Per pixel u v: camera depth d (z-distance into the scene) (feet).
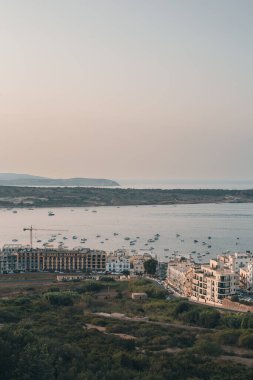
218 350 588.91
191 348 599.16
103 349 560.20
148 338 644.27
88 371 471.62
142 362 526.57
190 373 507.30
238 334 644.69
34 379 442.50
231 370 514.68
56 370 469.98
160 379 479.41
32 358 460.55
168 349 601.21
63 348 520.83
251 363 553.23
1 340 476.54
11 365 451.53
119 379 467.93
